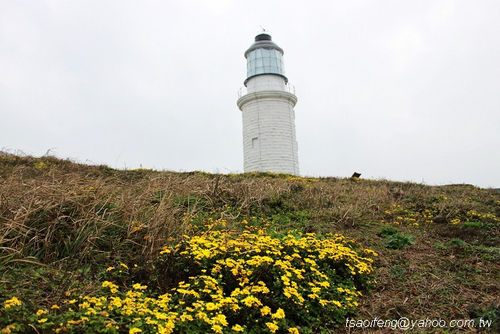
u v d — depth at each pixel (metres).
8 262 3.96
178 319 3.10
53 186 5.64
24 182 6.25
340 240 6.32
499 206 10.95
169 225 5.08
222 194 8.79
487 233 7.45
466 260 5.84
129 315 3.04
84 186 6.07
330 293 4.31
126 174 11.76
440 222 8.93
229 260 4.11
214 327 2.99
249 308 3.55
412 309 4.42
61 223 4.89
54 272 3.93
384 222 8.59
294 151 23.56
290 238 5.50
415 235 7.43
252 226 6.95
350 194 11.23
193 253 4.21
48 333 2.73
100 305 3.11
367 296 4.73
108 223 4.96
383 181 15.48
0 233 4.41
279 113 23.33
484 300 4.48
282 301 3.88
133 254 4.66
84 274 3.99
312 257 4.83
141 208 5.61
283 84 24.81
